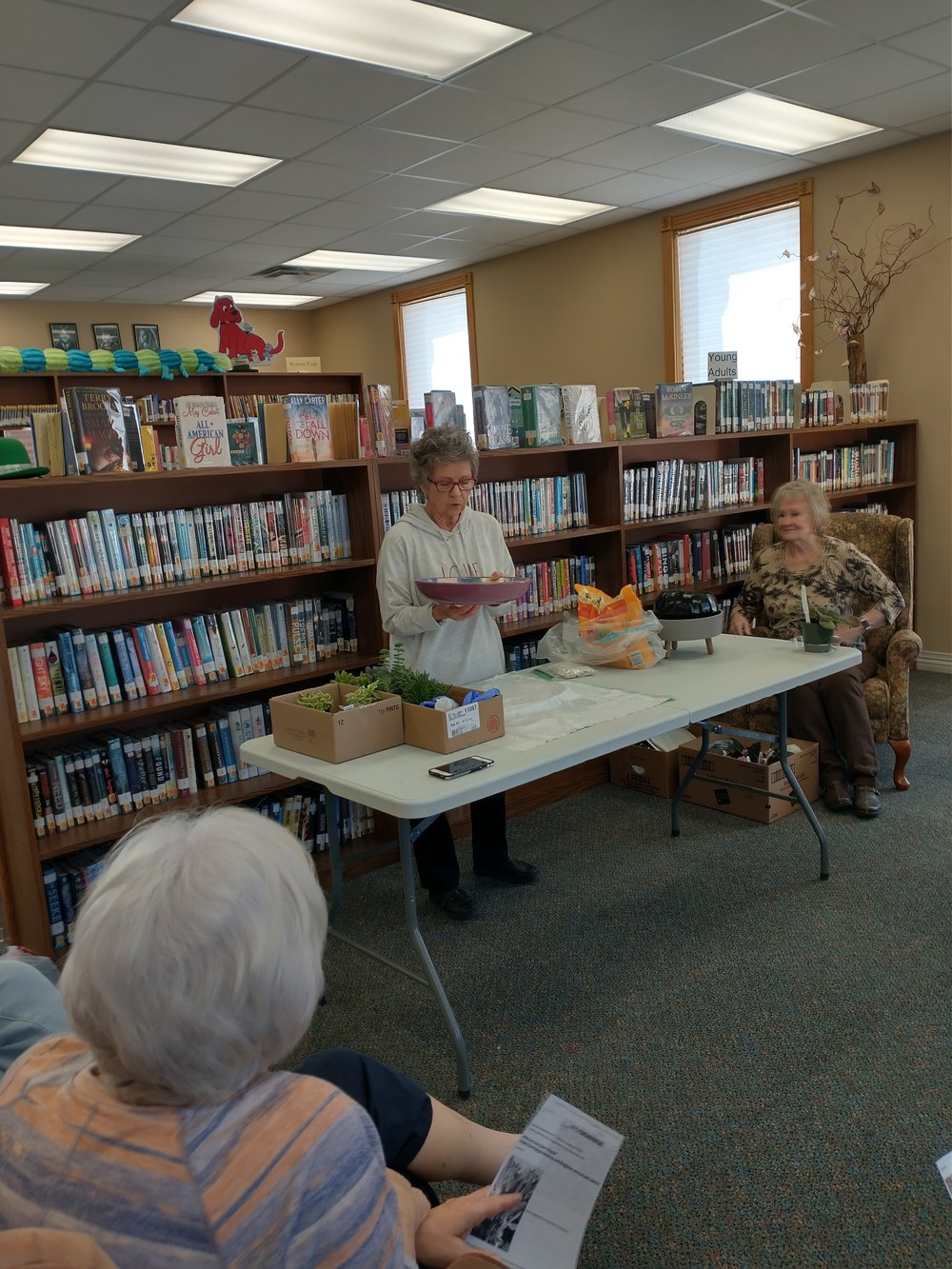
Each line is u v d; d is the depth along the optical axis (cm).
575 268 714
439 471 257
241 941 73
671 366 656
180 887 74
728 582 447
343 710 200
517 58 382
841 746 344
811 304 573
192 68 367
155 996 71
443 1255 102
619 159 525
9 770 249
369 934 271
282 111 422
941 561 536
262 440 295
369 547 314
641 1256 156
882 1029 212
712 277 630
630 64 394
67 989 74
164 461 637
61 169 477
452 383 849
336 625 323
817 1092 193
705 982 235
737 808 342
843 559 356
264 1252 70
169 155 475
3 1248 64
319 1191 73
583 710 228
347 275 808
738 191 598
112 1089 76
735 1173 172
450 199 593
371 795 180
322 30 348
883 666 369
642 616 272
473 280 800
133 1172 71
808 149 521
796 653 278
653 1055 208
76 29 326
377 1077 119
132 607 294
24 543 257
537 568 381
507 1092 199
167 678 285
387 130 459
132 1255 69
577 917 273
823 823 331
